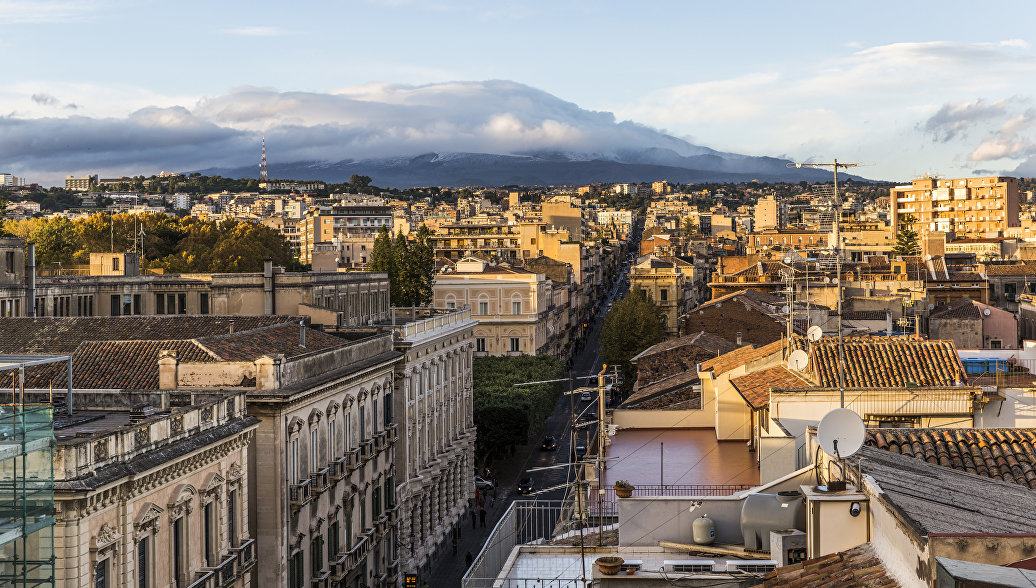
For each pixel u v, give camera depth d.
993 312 119.62
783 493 35.28
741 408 63.50
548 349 199.50
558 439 145.75
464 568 98.38
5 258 104.25
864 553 26.81
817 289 146.12
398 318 137.62
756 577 29.67
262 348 68.75
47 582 38.84
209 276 120.00
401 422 91.12
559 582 35.03
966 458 35.47
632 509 37.81
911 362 52.16
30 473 39.44
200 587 52.06
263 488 60.91
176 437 50.72
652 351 105.62
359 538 76.88
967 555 21.62
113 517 45.06
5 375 62.78
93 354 64.88
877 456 33.62
